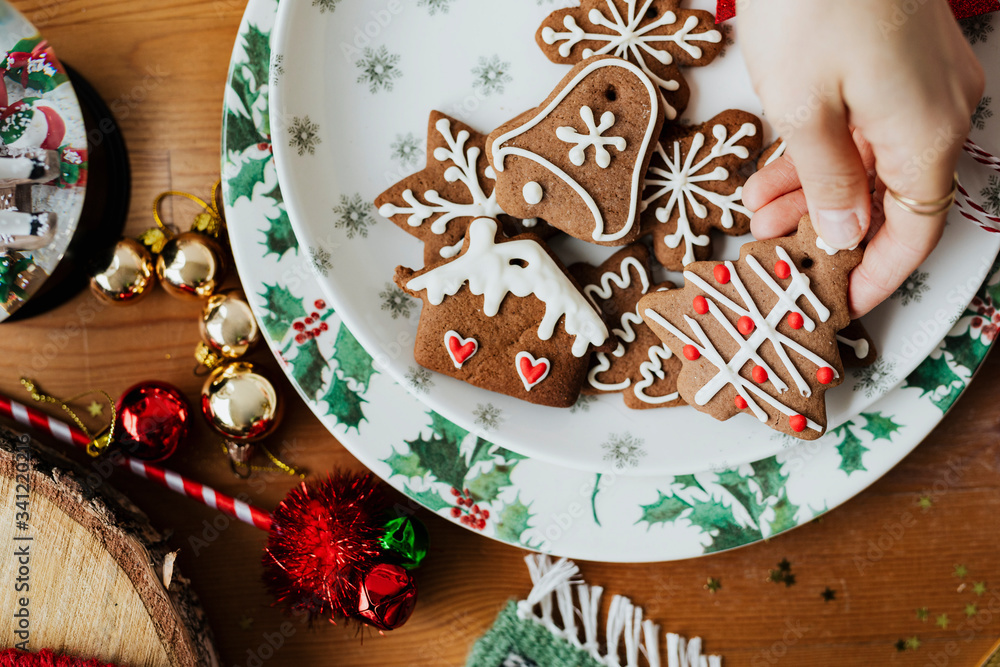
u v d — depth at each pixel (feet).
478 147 1.48
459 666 1.59
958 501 1.59
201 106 1.56
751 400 1.44
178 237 1.50
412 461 1.52
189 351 1.58
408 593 1.47
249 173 1.49
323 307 1.51
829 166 1.32
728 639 1.59
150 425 1.49
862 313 1.44
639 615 1.58
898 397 1.53
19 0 1.55
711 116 1.51
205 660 1.51
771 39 1.29
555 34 1.48
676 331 1.46
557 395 1.47
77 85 1.55
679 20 1.48
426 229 1.48
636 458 1.49
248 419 1.49
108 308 1.57
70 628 1.47
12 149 1.46
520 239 1.46
